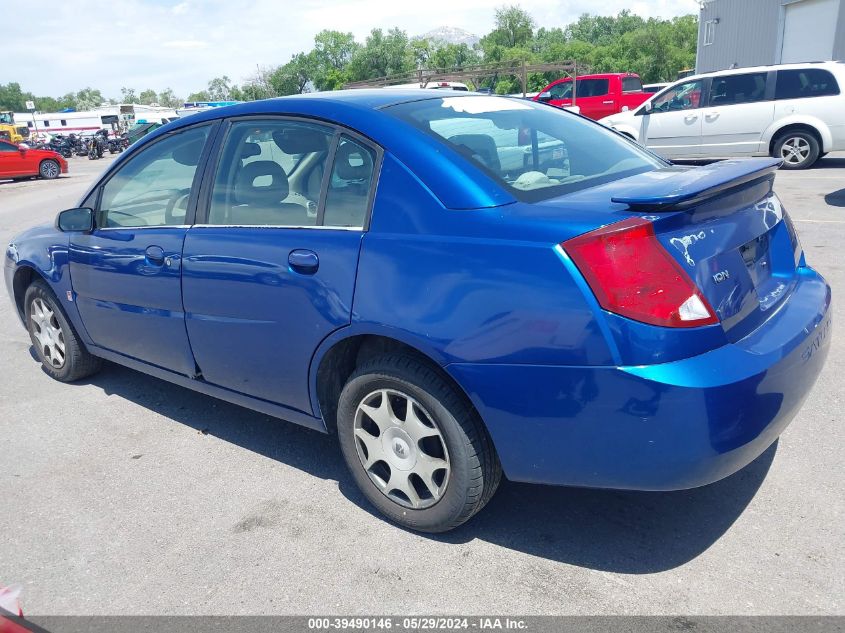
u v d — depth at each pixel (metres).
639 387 2.23
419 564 2.74
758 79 13.11
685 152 14.00
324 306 2.88
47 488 3.44
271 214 3.19
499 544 2.84
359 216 2.86
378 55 71.38
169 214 3.67
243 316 3.26
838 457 3.29
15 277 4.81
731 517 2.90
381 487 2.99
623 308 2.24
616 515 2.98
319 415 3.17
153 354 3.91
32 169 25.31
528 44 89.44
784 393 2.48
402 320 2.63
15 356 5.48
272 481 3.41
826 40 22.25
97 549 2.94
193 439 3.89
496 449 2.60
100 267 4.00
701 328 2.30
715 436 2.28
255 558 2.83
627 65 78.94
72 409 4.36
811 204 9.46
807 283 3.06
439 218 2.63
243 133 3.41
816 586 2.48
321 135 3.09
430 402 2.68
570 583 2.58
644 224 2.27
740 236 2.62
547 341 2.34
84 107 171.88
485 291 2.44
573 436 2.40
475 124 3.11
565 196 2.68
